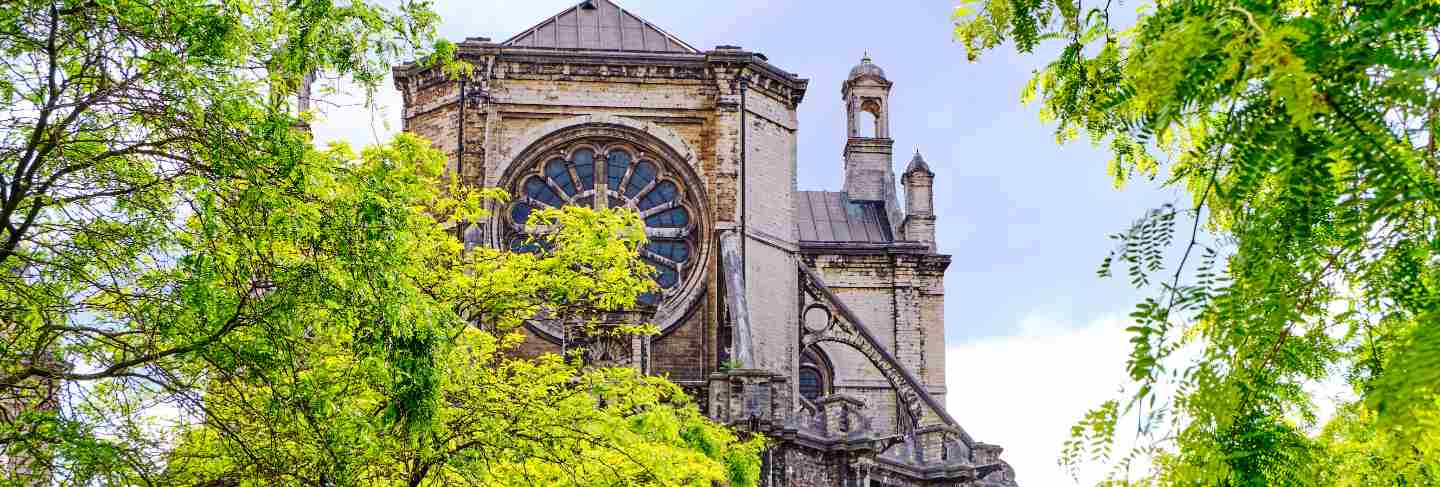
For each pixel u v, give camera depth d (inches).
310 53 652.7
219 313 658.2
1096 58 327.3
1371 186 271.3
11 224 655.8
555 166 1827.0
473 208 1099.3
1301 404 459.2
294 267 660.7
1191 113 287.1
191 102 618.8
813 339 1911.9
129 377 655.1
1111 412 289.1
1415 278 303.6
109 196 641.0
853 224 2453.2
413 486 812.6
